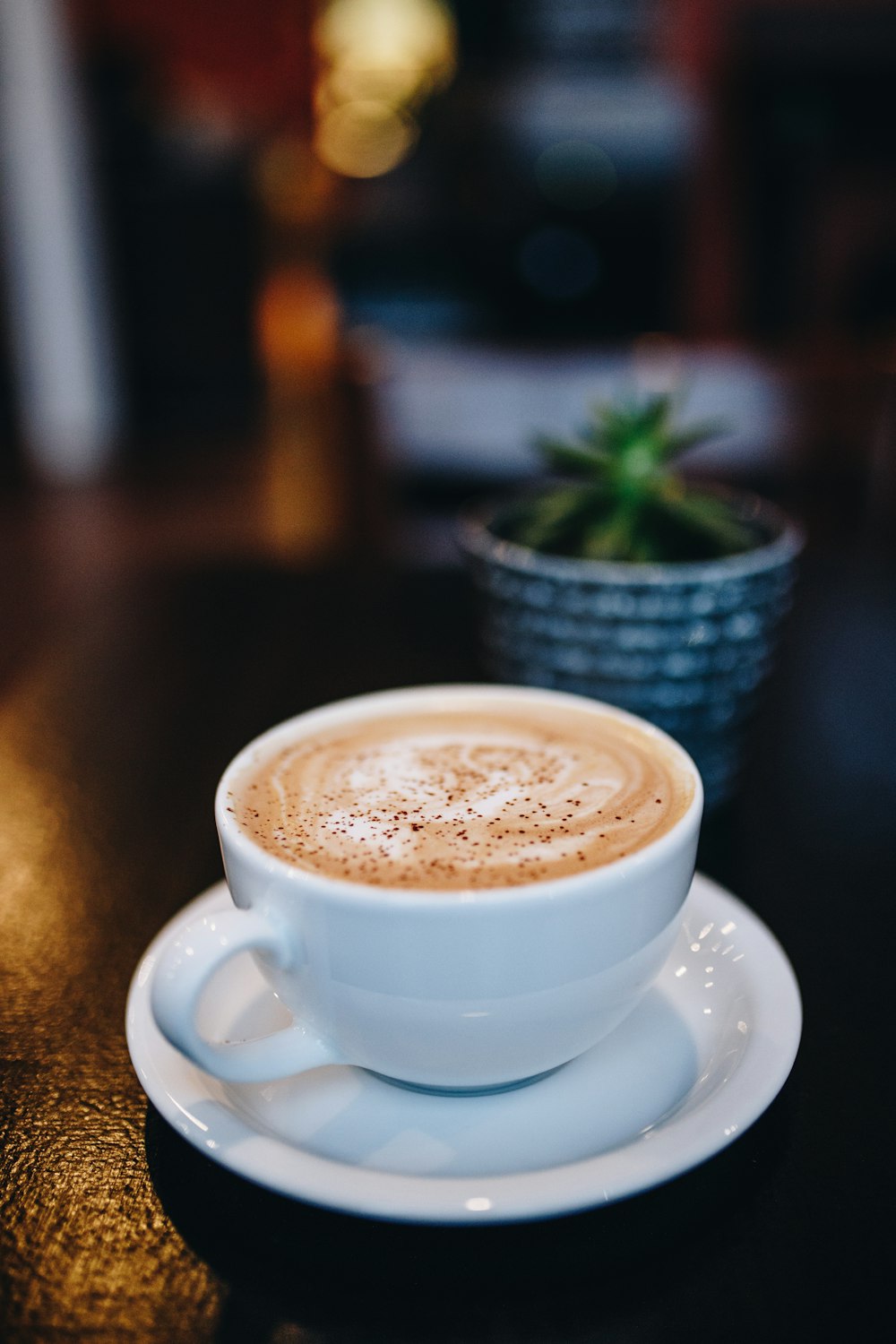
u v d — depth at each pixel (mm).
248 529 2488
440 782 353
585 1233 294
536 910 296
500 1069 317
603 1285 284
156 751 483
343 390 872
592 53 2602
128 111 3311
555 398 850
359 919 297
